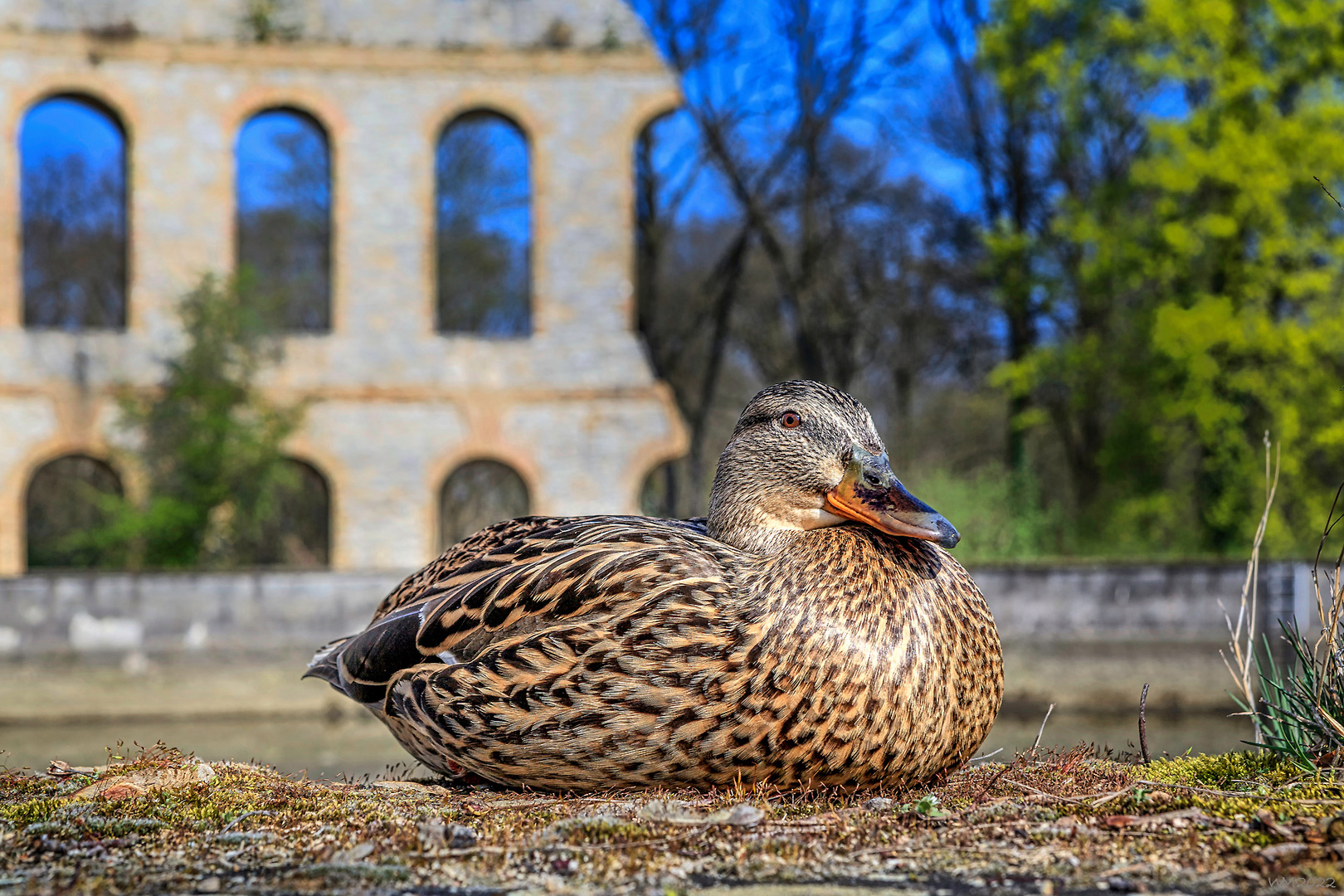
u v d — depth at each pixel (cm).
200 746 1427
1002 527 2347
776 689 365
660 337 3919
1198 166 2452
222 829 379
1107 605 1736
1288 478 2467
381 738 1495
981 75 3159
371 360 2495
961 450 4003
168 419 2300
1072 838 340
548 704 383
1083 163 3095
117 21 2431
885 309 3734
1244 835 332
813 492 421
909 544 404
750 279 3959
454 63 2544
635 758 380
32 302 3881
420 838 351
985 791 400
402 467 2497
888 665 370
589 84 2580
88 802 420
